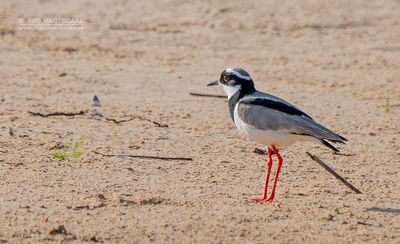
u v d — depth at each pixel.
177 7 30.42
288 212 12.38
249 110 12.89
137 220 11.83
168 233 11.41
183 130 17.14
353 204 12.81
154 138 16.44
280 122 12.59
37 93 19.75
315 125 12.51
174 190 13.28
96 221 11.76
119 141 16.12
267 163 14.49
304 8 30.69
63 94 19.77
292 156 15.48
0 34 26.02
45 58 23.44
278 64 23.50
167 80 21.50
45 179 13.65
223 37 26.44
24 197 12.71
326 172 14.56
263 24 28.17
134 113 18.30
